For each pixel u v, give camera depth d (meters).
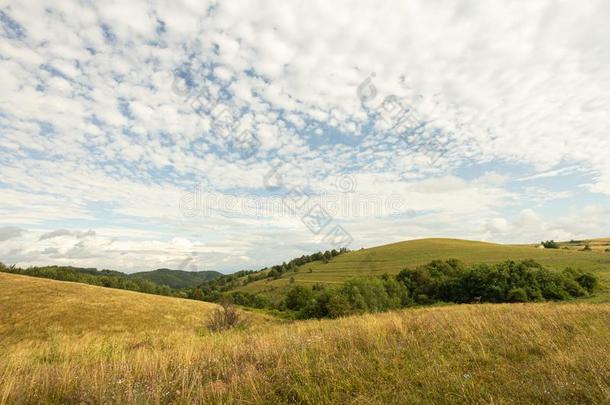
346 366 5.32
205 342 10.02
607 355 5.34
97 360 7.14
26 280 45.84
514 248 84.25
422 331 8.30
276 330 12.25
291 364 5.62
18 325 31.17
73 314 35.19
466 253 79.50
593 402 3.77
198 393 4.44
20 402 4.38
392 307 41.41
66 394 4.72
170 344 11.02
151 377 5.33
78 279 84.44
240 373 5.41
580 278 44.12
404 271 60.56
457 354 6.05
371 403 3.93
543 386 4.20
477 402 3.88
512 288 44.91
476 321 9.02
